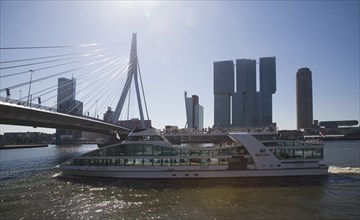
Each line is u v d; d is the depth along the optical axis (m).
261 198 45.22
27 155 146.88
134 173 59.72
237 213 38.28
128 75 142.75
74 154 154.12
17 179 63.12
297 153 61.03
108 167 60.50
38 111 72.62
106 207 41.31
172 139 70.62
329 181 57.22
